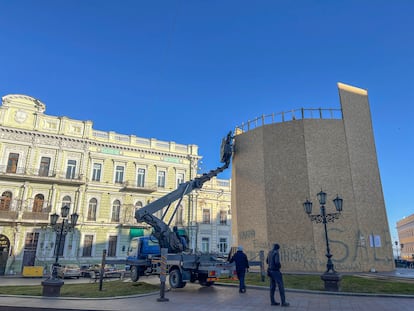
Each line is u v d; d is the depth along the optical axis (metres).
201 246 37.88
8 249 30.06
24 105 32.94
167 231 16.19
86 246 32.88
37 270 28.05
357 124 21.27
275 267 9.33
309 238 18.98
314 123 20.91
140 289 12.76
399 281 13.74
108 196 34.97
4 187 30.95
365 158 20.69
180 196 18.41
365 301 9.86
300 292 11.76
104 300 10.27
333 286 11.55
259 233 20.81
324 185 19.72
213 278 13.06
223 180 41.72
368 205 19.78
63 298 10.58
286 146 21.17
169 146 39.19
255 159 22.30
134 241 19.44
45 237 31.17
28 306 9.09
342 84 21.80
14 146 31.94
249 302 9.74
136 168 36.91
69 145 34.09
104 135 36.19
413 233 96.31
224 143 22.77
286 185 20.50
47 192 32.47
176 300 10.17
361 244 18.78
